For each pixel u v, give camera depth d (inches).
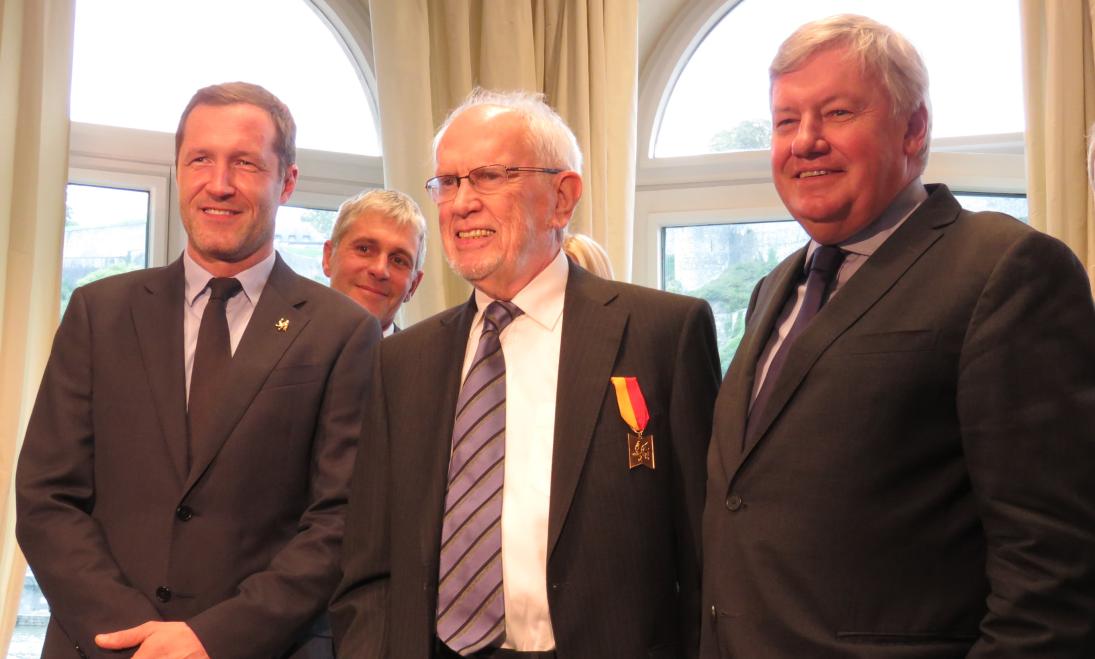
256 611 66.9
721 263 152.0
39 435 73.9
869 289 57.9
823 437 55.8
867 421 54.8
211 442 71.4
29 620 121.2
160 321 75.8
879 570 53.8
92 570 68.1
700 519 64.6
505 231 67.8
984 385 52.2
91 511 73.2
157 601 69.1
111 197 132.0
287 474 73.4
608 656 61.3
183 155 76.4
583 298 69.2
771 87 63.2
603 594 62.0
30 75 117.3
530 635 62.6
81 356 75.4
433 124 136.9
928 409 54.5
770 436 57.9
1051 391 51.4
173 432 72.0
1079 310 53.1
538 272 70.2
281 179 78.8
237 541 70.7
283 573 68.9
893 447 54.4
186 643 64.7
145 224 133.7
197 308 77.3
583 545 62.4
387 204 103.7
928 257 57.6
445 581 64.1
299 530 72.8
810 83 60.2
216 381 73.8
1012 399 51.6
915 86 60.5
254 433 72.2
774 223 149.6
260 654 66.3
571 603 61.6
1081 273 54.4
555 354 68.1
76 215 130.0
